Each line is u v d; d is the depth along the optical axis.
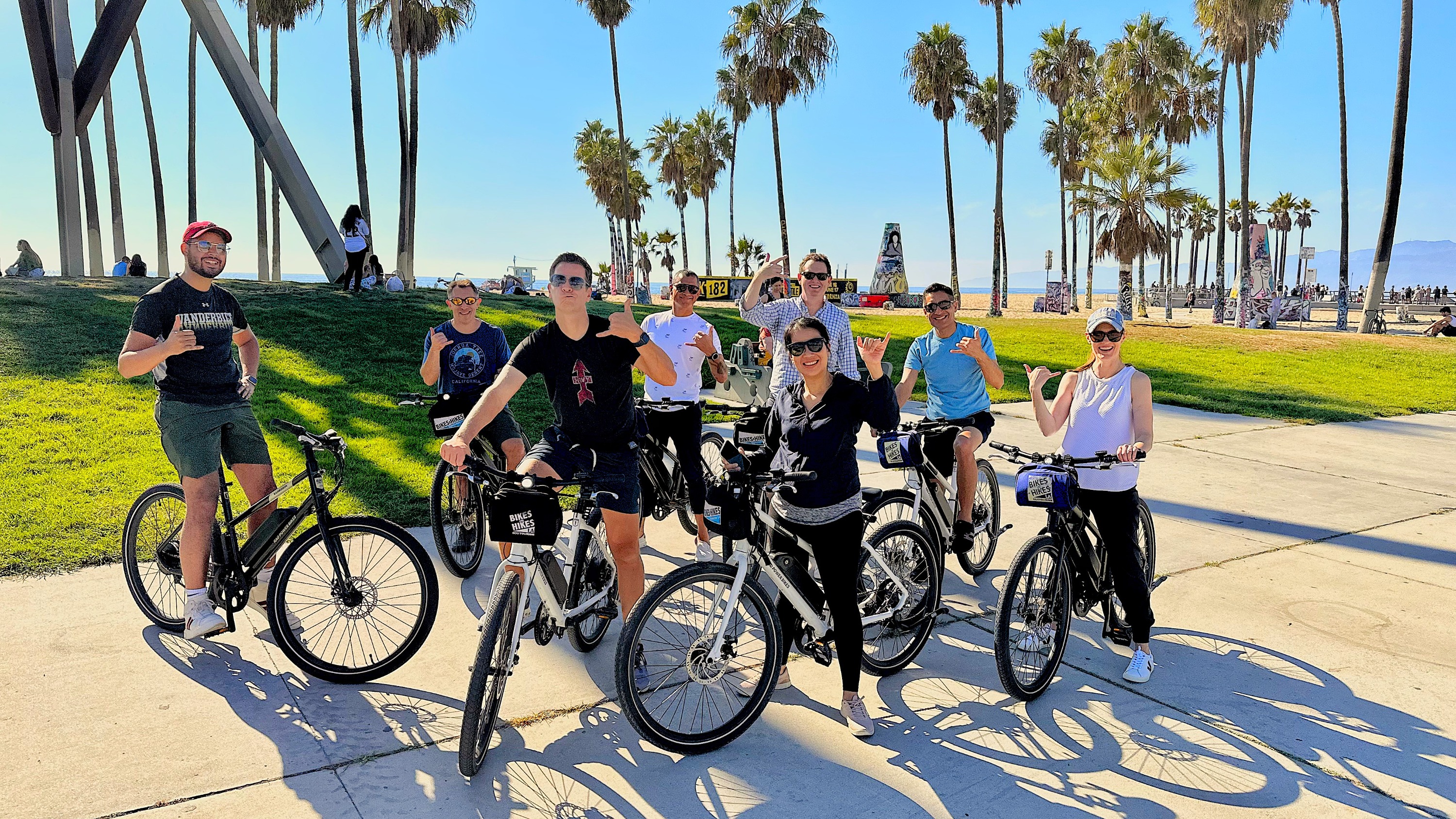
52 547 5.27
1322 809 3.02
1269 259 31.09
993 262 37.03
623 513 3.62
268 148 20.38
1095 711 3.73
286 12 31.55
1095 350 4.02
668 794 3.03
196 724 3.40
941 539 5.04
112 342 11.85
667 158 65.12
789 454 3.58
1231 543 6.23
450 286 5.33
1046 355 19.34
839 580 3.51
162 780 3.00
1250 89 30.59
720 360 5.53
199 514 3.93
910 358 5.44
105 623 4.32
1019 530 6.57
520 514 3.20
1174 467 8.91
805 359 3.43
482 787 3.04
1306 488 8.03
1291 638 4.54
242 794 2.94
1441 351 21.88
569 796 3.00
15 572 4.92
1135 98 41.53
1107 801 3.04
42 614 4.39
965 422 5.23
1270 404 13.75
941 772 3.22
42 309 13.16
